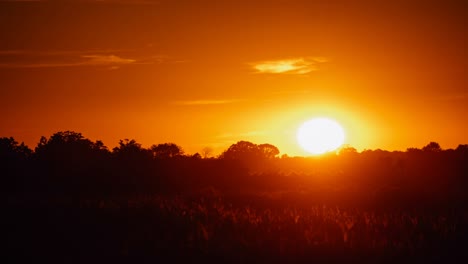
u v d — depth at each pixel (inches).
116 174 2353.6
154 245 1027.3
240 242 1024.9
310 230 1115.9
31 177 2292.1
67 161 2454.5
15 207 1353.3
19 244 1063.6
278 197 1870.1
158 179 2421.3
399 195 1838.1
